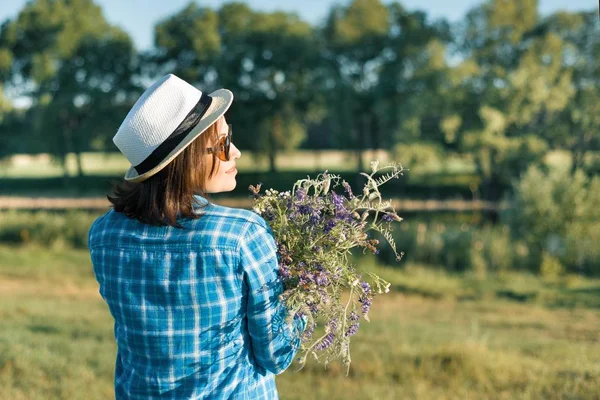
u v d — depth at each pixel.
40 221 22.17
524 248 17.86
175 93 1.64
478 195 48.59
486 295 14.78
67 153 61.28
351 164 58.75
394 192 49.22
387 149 50.50
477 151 38.38
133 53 60.62
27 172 77.31
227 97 1.67
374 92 49.03
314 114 60.28
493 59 41.31
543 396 5.33
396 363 6.60
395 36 49.81
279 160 80.44
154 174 1.64
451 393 5.50
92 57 59.72
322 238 1.77
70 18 59.53
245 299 1.63
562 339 9.62
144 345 1.64
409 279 16.19
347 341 1.75
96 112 59.25
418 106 39.66
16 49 59.53
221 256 1.59
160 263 1.61
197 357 1.62
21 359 5.87
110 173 69.06
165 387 1.63
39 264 17.44
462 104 39.34
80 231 21.42
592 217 17.70
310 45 53.44
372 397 5.26
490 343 8.41
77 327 8.63
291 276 1.70
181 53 61.00
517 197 18.72
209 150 1.67
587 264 17.42
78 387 5.20
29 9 59.22
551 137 39.44
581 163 37.53
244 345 1.67
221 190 1.77
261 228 1.66
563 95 37.47
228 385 1.63
